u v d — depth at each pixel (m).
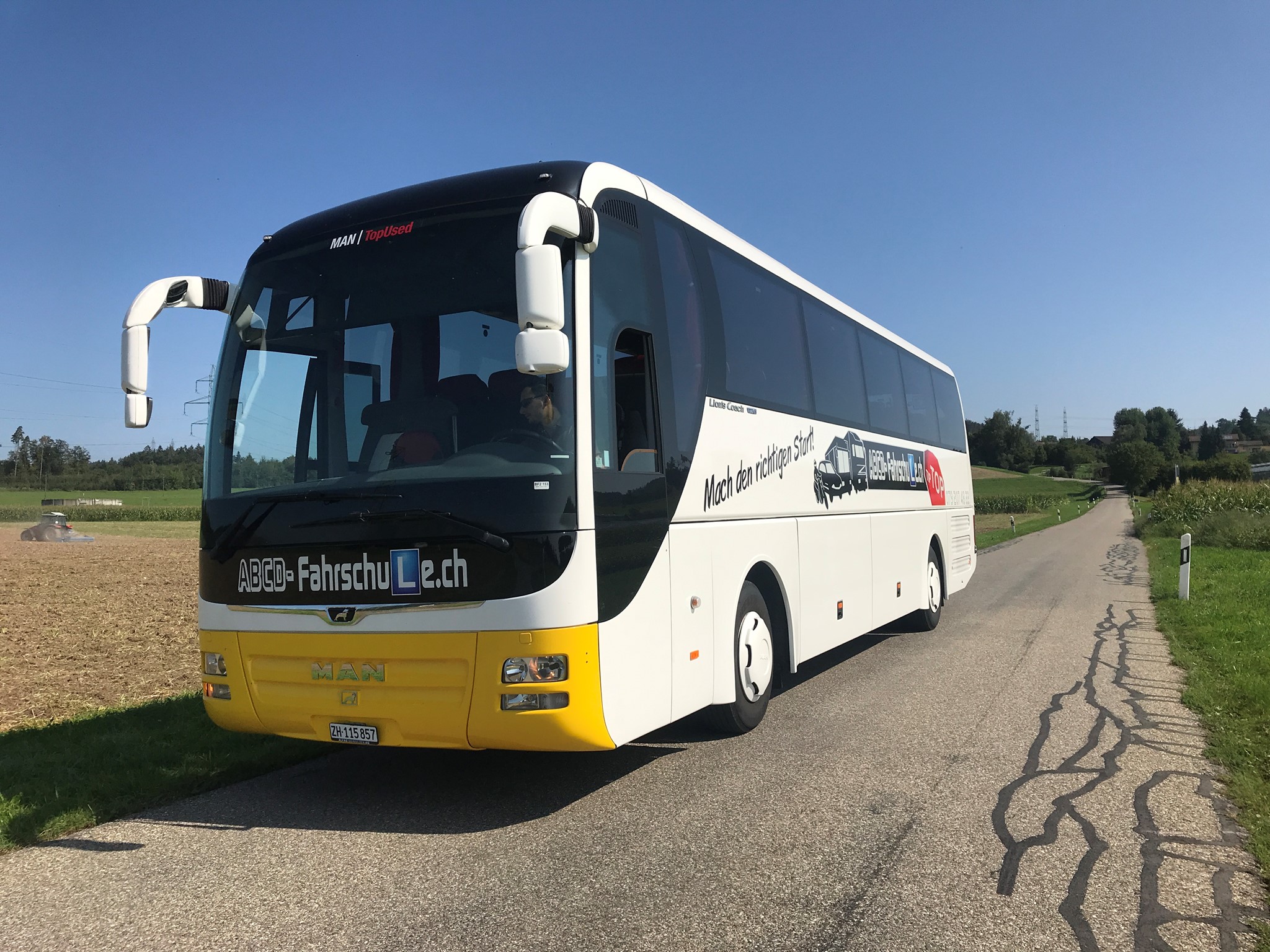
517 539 4.35
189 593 18.81
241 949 3.38
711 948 3.32
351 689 4.61
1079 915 3.56
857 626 8.59
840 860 4.16
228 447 5.20
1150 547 29.09
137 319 5.18
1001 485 130.25
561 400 4.53
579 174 4.95
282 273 5.34
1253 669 8.34
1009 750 6.06
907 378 11.04
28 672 9.68
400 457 4.71
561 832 4.61
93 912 3.73
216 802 5.19
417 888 3.92
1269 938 3.33
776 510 6.90
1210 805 4.89
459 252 4.89
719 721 6.36
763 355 7.00
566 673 4.35
